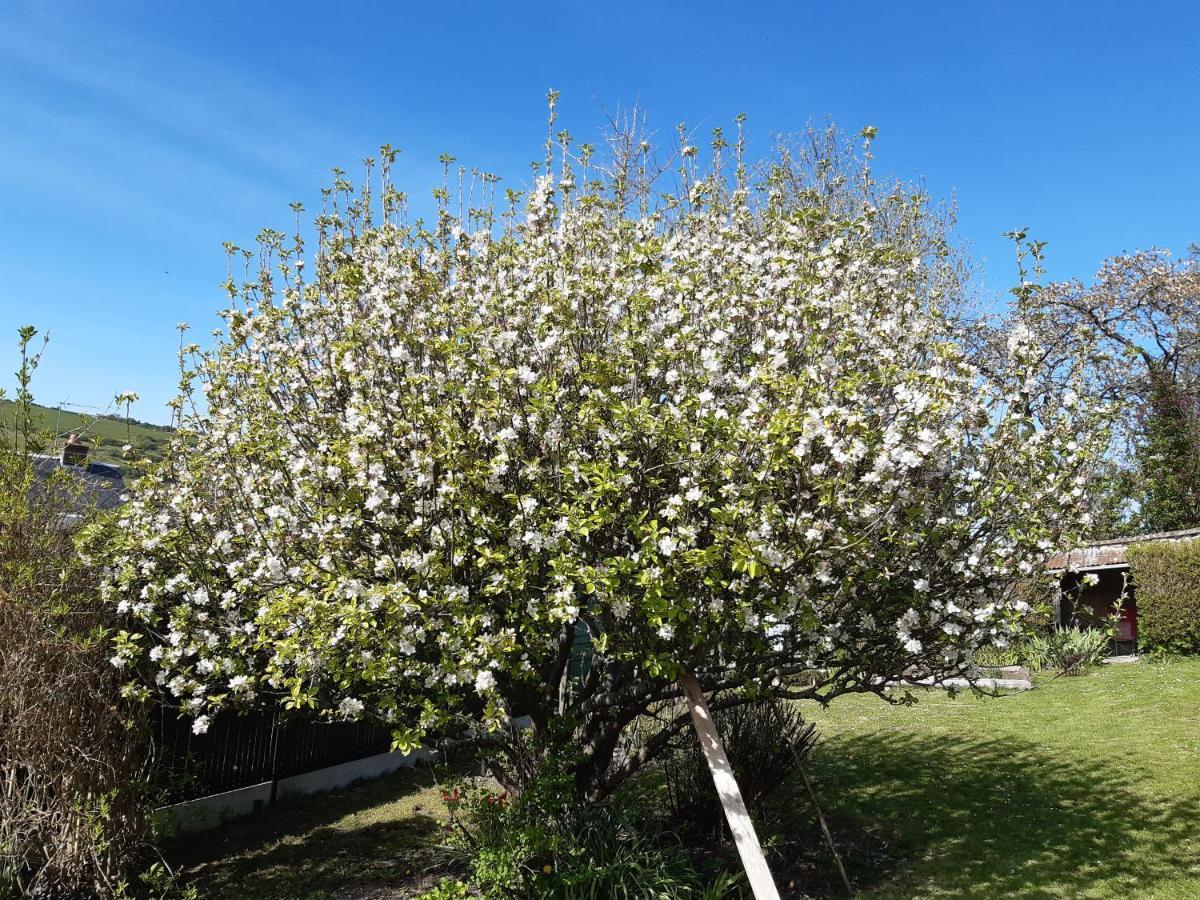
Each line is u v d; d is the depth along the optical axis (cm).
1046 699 1014
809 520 387
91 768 479
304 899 512
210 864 573
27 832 462
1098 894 487
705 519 418
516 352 477
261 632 440
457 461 415
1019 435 464
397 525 445
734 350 479
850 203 1055
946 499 464
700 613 419
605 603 431
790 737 611
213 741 653
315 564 453
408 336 459
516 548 419
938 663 474
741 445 396
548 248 502
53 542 495
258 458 512
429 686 433
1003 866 535
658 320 469
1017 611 436
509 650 399
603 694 532
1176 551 1230
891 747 836
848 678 493
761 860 425
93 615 499
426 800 729
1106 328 1822
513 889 435
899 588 448
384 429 445
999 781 704
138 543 488
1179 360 1908
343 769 781
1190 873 503
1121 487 764
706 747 457
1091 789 665
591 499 406
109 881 473
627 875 451
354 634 399
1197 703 902
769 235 555
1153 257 1936
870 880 527
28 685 469
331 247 556
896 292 513
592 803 526
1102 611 1483
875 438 424
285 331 549
